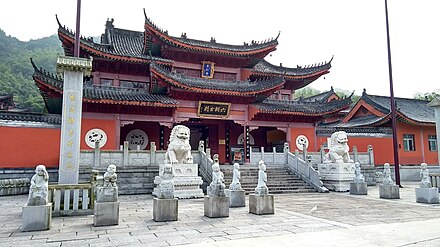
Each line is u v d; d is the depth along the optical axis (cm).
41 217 971
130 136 3197
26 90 8206
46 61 10306
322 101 3900
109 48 3195
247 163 3042
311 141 3462
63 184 1326
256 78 3672
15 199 1775
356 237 868
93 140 2670
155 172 2164
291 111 3234
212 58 3375
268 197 1280
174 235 904
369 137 3538
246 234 916
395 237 866
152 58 2977
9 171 2219
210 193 1238
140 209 1409
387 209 1425
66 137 1442
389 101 4244
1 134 2297
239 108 3262
